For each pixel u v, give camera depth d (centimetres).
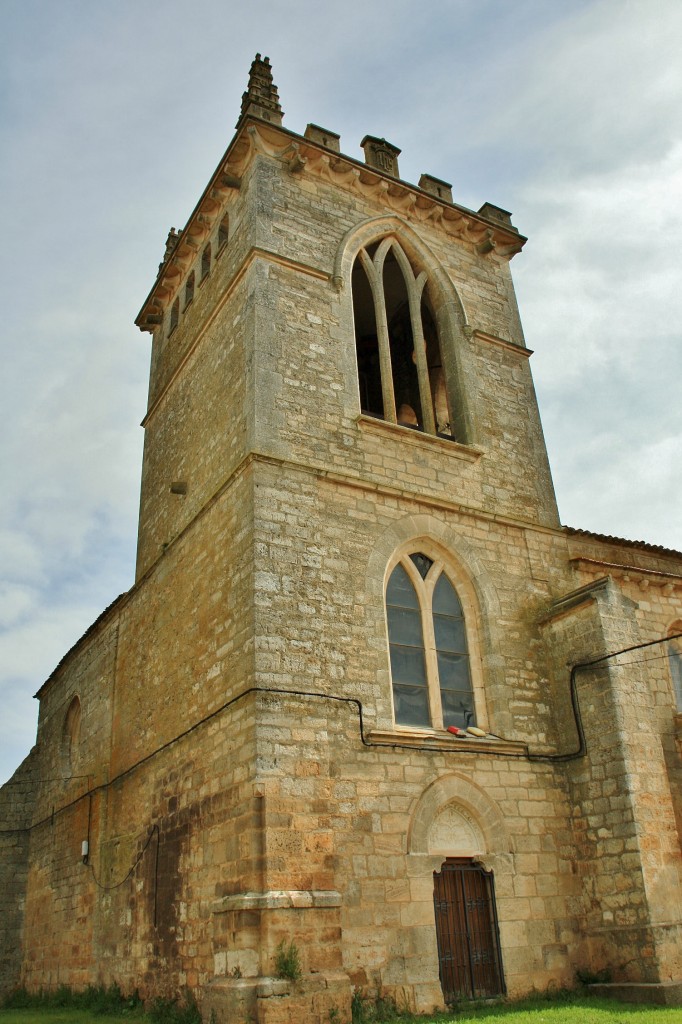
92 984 1847
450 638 1670
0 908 2584
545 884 1479
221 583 1561
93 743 2242
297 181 1995
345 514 1596
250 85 2078
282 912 1174
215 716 1453
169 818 1587
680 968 1370
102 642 2359
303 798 1288
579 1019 1152
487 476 1884
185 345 2184
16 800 2755
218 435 1795
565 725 1644
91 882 2000
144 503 2286
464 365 2030
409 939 1295
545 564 1850
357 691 1438
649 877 1419
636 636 1667
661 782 1534
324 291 1861
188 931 1398
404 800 1392
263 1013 1094
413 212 2178
